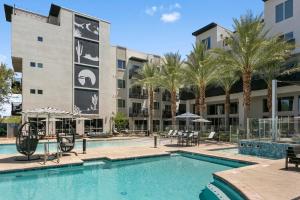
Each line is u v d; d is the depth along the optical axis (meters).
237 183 9.55
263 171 11.66
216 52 26.95
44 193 10.16
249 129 20.83
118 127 44.09
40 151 20.73
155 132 45.91
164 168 15.08
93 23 42.91
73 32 40.41
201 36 43.97
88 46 42.03
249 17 25.16
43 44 37.47
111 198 9.61
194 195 9.91
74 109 39.75
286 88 28.69
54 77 38.16
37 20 37.59
